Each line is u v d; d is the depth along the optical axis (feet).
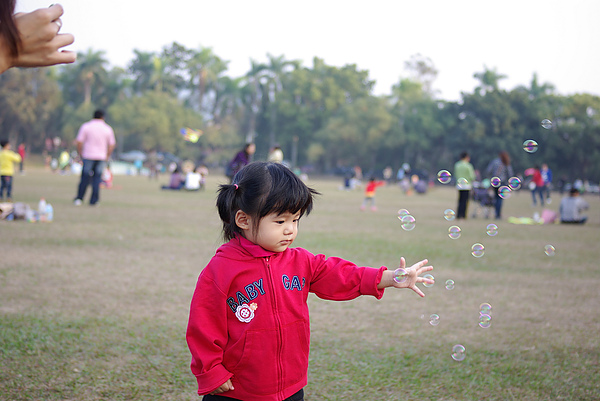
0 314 12.97
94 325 12.54
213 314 6.40
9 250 20.95
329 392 9.50
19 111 205.36
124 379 9.70
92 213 35.53
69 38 4.94
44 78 214.69
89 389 9.23
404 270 6.87
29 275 17.15
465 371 10.62
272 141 219.61
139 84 226.17
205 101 225.35
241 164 47.62
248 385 6.41
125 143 220.43
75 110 222.69
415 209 56.59
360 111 196.75
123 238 25.52
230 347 6.40
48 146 225.35
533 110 170.19
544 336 13.03
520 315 14.93
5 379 9.45
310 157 203.62
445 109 187.83
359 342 12.26
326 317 14.33
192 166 72.33
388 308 15.46
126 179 111.24
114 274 17.90
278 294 6.49
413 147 194.29
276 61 217.15
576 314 15.14
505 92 172.96
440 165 195.42
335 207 55.47
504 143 168.86
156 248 23.29
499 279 19.83
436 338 12.71
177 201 50.67
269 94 217.77
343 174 214.69
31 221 29.48
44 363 10.25
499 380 10.18
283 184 6.24
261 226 6.33
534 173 72.23
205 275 6.48
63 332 11.93
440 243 28.91
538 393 9.64
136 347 11.28
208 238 26.89
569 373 10.64
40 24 4.65
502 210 61.98
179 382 9.66
